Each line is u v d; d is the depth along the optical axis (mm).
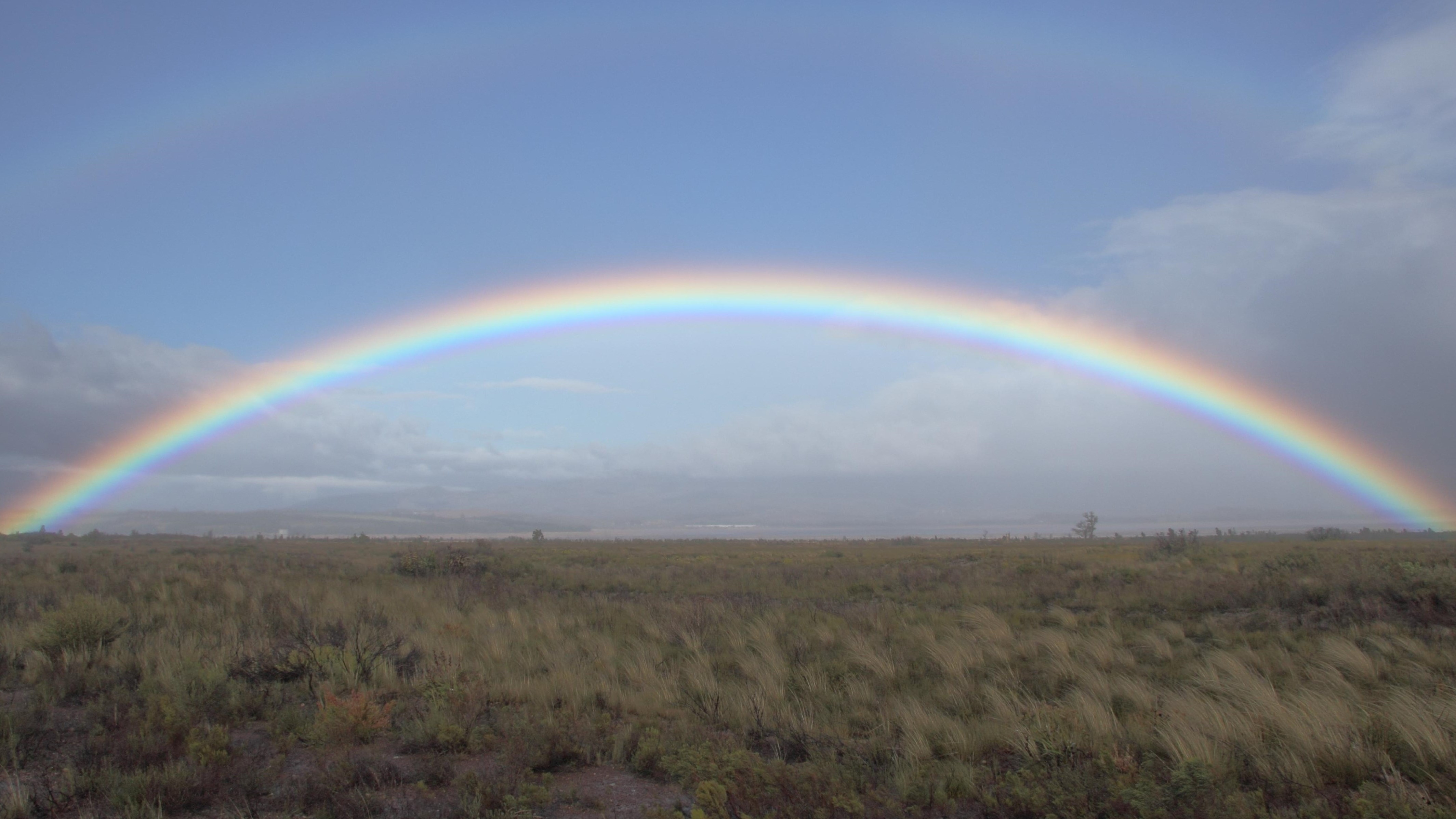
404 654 13492
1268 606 19047
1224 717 9172
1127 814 6582
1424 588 17469
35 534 89125
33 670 11375
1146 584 25031
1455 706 8992
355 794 6996
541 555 56750
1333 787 7574
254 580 26594
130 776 7121
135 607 18156
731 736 9727
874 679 12727
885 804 6992
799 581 31984
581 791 7734
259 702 10273
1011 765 8570
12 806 6484
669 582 32594
